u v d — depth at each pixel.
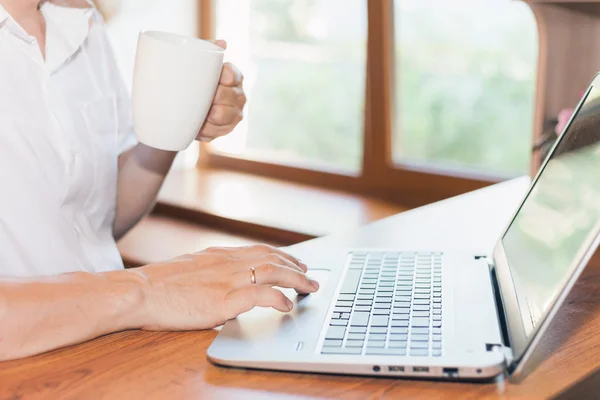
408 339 0.74
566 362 0.75
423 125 2.56
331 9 2.69
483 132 2.45
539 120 1.67
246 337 0.77
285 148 2.93
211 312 0.81
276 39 2.86
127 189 1.36
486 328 0.76
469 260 1.01
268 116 2.95
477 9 2.37
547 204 0.88
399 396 0.67
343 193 2.70
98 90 1.27
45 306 0.76
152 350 0.77
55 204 1.16
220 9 2.99
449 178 2.47
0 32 1.12
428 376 0.68
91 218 1.26
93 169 1.23
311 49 2.77
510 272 0.88
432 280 0.92
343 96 2.73
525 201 0.99
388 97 2.55
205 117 0.99
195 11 3.03
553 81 1.65
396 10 2.51
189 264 0.86
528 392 0.68
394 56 2.55
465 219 1.33
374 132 2.61
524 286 0.79
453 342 0.72
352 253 1.08
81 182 1.20
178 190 2.82
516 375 0.68
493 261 0.99
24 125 1.13
